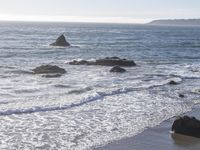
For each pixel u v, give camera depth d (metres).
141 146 16.47
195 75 40.66
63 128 18.55
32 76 34.91
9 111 20.91
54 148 15.66
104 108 23.25
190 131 18.39
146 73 40.59
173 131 18.77
